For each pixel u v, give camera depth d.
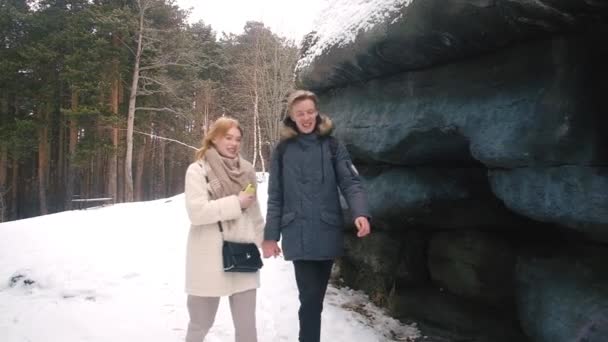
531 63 2.61
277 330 3.65
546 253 3.00
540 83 2.54
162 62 23.19
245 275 2.71
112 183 22.86
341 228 2.92
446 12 2.74
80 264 5.43
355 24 3.82
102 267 5.31
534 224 3.29
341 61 4.03
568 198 2.39
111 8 22.91
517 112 2.64
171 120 28.86
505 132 2.67
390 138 3.67
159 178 34.94
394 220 4.14
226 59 33.03
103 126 22.38
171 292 4.54
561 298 2.68
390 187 3.99
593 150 2.29
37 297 4.48
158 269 5.29
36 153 29.14
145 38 22.92
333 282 5.03
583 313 2.49
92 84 21.30
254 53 33.06
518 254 3.31
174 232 7.32
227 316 3.81
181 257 5.83
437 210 3.75
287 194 2.90
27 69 23.61
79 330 3.60
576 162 2.35
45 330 3.61
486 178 3.45
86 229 7.64
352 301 4.50
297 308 4.11
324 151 2.92
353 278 4.96
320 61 4.41
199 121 32.50
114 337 3.47
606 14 2.17
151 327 3.66
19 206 29.58
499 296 3.52
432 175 3.71
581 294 2.57
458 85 3.11
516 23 2.46
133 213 9.48
